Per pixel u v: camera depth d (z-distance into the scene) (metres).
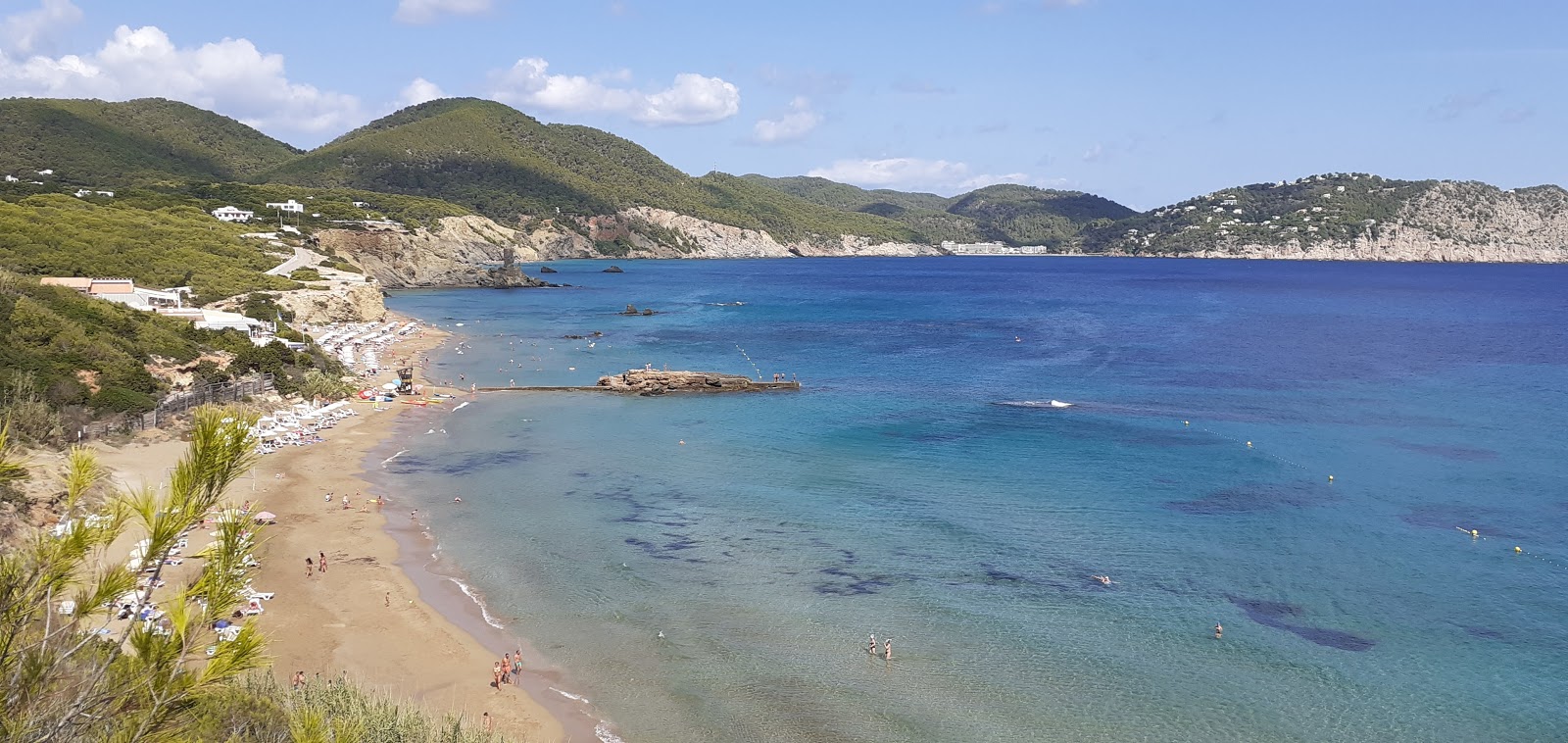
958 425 83.62
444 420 86.25
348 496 61.03
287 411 83.69
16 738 8.21
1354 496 61.53
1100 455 72.56
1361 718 35.59
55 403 63.12
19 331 69.31
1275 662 39.78
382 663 39.09
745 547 52.69
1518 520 56.56
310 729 12.62
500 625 42.97
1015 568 49.81
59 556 9.23
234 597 9.73
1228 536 54.25
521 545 52.81
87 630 9.27
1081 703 36.72
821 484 64.75
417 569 49.22
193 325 90.50
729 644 41.34
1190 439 77.62
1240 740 34.28
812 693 37.38
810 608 44.88
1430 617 43.75
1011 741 34.28
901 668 39.31
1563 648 40.62
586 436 79.81
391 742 26.77
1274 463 69.75
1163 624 43.19
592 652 40.59
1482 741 34.16
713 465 70.00
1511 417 85.38
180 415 71.12
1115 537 54.22
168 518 9.35
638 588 47.06
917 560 50.84
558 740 33.91
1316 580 47.94
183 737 9.47
